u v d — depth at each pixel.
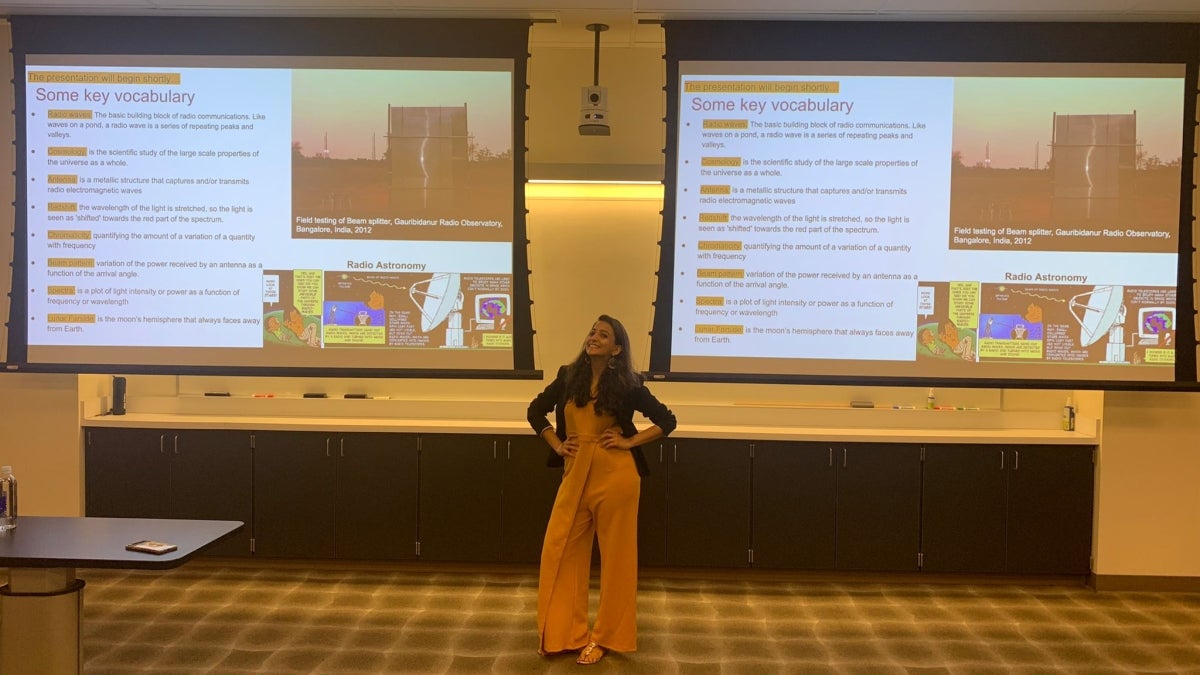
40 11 4.52
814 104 4.48
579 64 5.05
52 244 4.61
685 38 4.48
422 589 4.52
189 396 5.19
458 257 4.55
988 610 4.31
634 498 3.64
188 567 4.80
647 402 3.71
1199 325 4.44
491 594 4.45
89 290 4.62
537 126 5.08
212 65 4.56
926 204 4.48
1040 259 4.47
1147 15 4.32
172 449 4.76
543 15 4.44
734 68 4.48
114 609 4.13
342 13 4.48
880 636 3.94
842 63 4.47
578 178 4.82
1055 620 4.17
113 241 4.61
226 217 4.59
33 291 4.62
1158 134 4.41
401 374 4.57
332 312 4.60
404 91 4.54
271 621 4.00
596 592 4.59
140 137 4.59
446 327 4.57
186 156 4.58
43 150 4.59
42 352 4.64
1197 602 4.46
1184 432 4.59
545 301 5.22
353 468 4.73
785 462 4.67
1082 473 4.64
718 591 4.57
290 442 4.73
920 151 4.47
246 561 4.84
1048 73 4.43
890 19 4.43
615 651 3.70
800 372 4.53
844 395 5.18
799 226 4.51
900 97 4.46
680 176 4.52
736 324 4.53
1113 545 4.62
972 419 5.03
